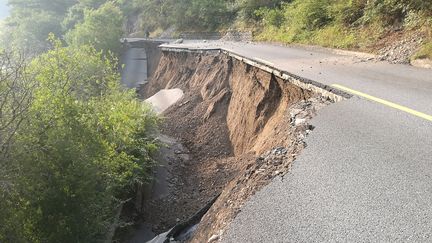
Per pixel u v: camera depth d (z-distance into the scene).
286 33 25.33
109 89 17.88
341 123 6.85
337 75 10.71
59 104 9.37
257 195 5.05
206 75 25.09
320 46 18.45
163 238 9.55
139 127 15.20
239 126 16.59
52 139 7.91
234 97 19.14
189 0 51.69
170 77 33.94
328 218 4.14
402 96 7.82
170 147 18.45
